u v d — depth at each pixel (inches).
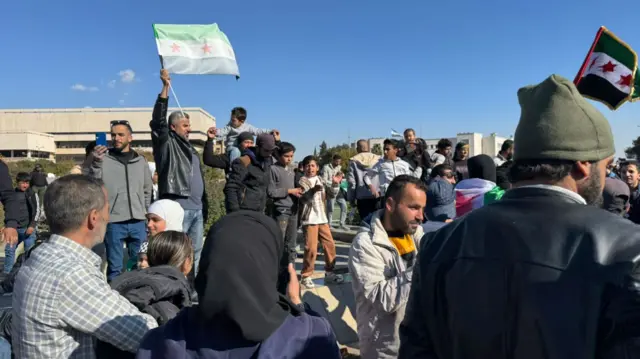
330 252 231.0
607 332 38.8
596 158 46.6
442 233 52.1
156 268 98.6
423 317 50.4
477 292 44.8
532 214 45.6
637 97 181.2
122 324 79.5
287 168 239.3
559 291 40.5
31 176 320.8
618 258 39.7
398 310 114.0
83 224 84.5
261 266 59.4
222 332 59.3
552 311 40.3
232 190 205.0
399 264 118.7
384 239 119.5
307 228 217.5
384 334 115.6
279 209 231.0
